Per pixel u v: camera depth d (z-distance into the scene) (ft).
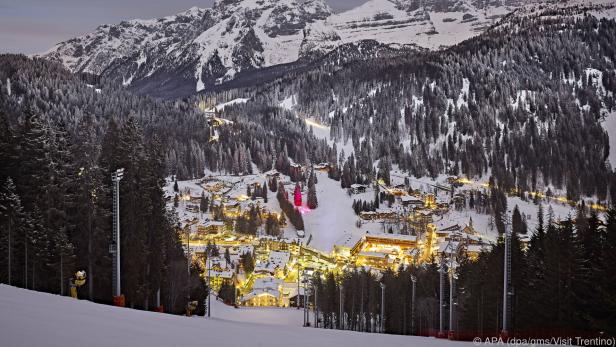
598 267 153.48
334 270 522.06
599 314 151.23
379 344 78.64
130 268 199.62
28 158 192.75
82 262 194.70
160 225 223.30
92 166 197.36
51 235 186.39
